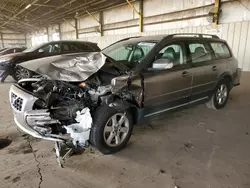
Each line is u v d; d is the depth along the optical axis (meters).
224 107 4.27
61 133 2.19
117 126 2.44
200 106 4.32
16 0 12.41
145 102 2.61
